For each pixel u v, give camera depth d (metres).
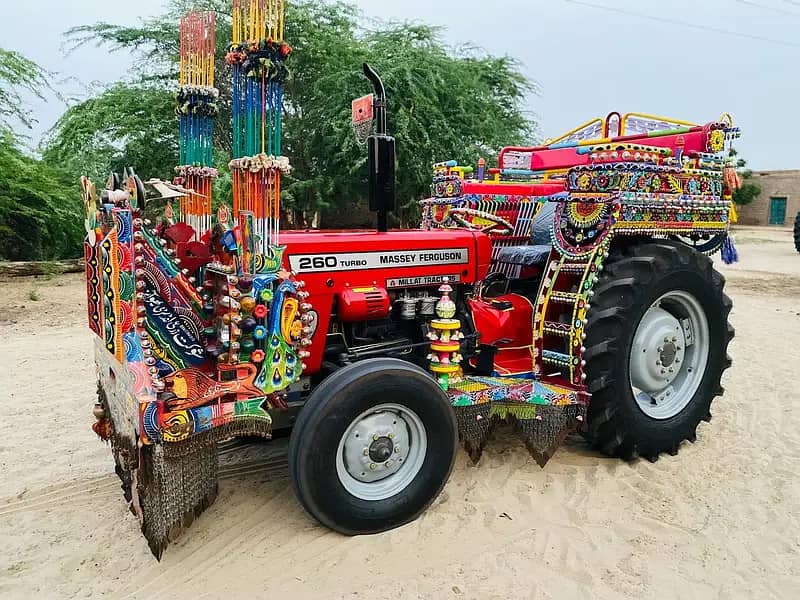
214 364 2.91
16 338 7.50
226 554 3.01
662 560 3.00
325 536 3.14
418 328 3.77
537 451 3.80
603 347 3.71
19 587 2.79
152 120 13.62
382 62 13.94
